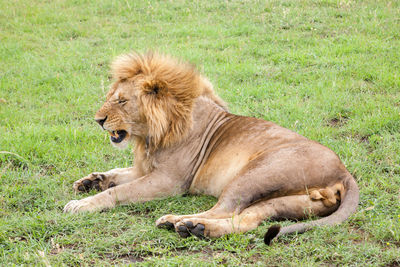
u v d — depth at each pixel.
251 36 18.92
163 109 8.68
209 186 8.66
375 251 6.59
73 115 13.30
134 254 6.95
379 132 10.99
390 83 13.62
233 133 8.69
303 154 7.59
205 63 16.41
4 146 10.83
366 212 7.73
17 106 14.15
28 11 23.58
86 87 15.20
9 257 6.85
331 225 6.99
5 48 18.91
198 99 9.13
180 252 6.94
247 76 15.29
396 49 16.34
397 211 7.70
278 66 15.95
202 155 8.93
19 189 9.04
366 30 18.44
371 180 8.90
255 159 7.78
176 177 8.83
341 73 14.78
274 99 13.41
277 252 6.63
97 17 22.84
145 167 9.14
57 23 22.33
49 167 10.38
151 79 8.62
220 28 20.19
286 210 7.47
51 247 7.17
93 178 9.28
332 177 7.45
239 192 7.46
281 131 8.33
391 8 20.58
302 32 19.00
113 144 8.98
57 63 17.31
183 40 19.17
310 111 12.39
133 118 8.79
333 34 18.59
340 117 12.09
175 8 23.58
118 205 8.47
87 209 8.15
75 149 10.95
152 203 8.55
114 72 8.99
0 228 7.52
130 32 20.77
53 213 8.12
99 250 7.02
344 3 21.42
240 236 7.10
